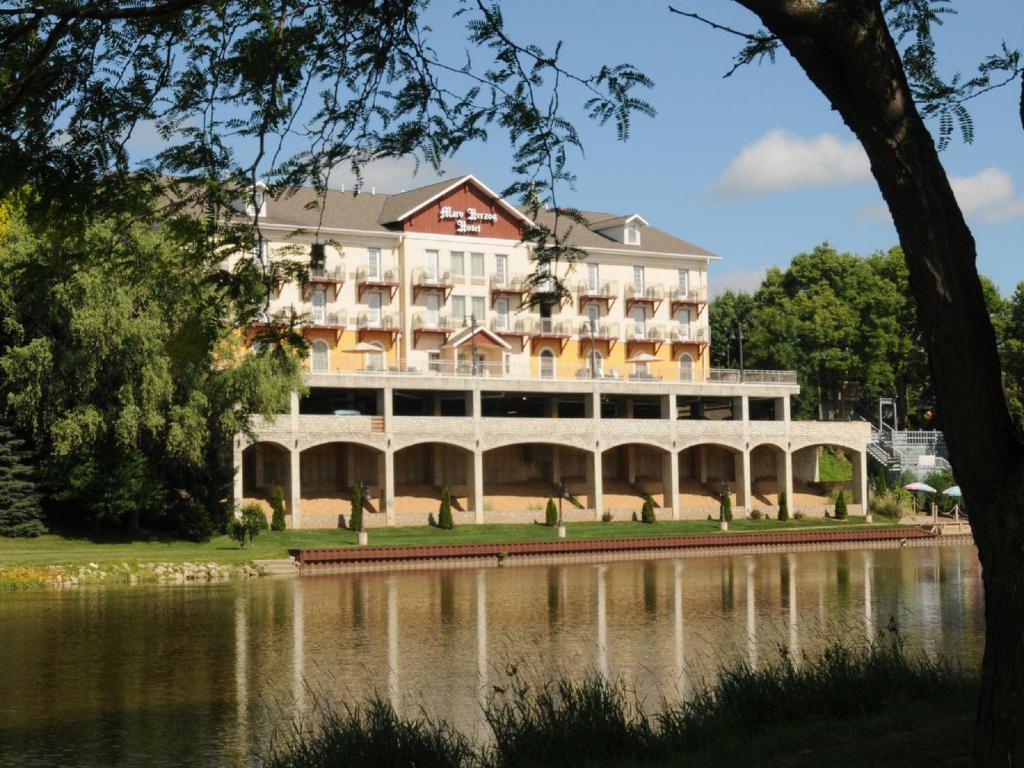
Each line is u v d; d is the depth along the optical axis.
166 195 10.11
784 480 85.62
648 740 14.97
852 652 20.86
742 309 116.62
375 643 32.19
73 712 23.14
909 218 8.41
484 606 40.97
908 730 13.42
